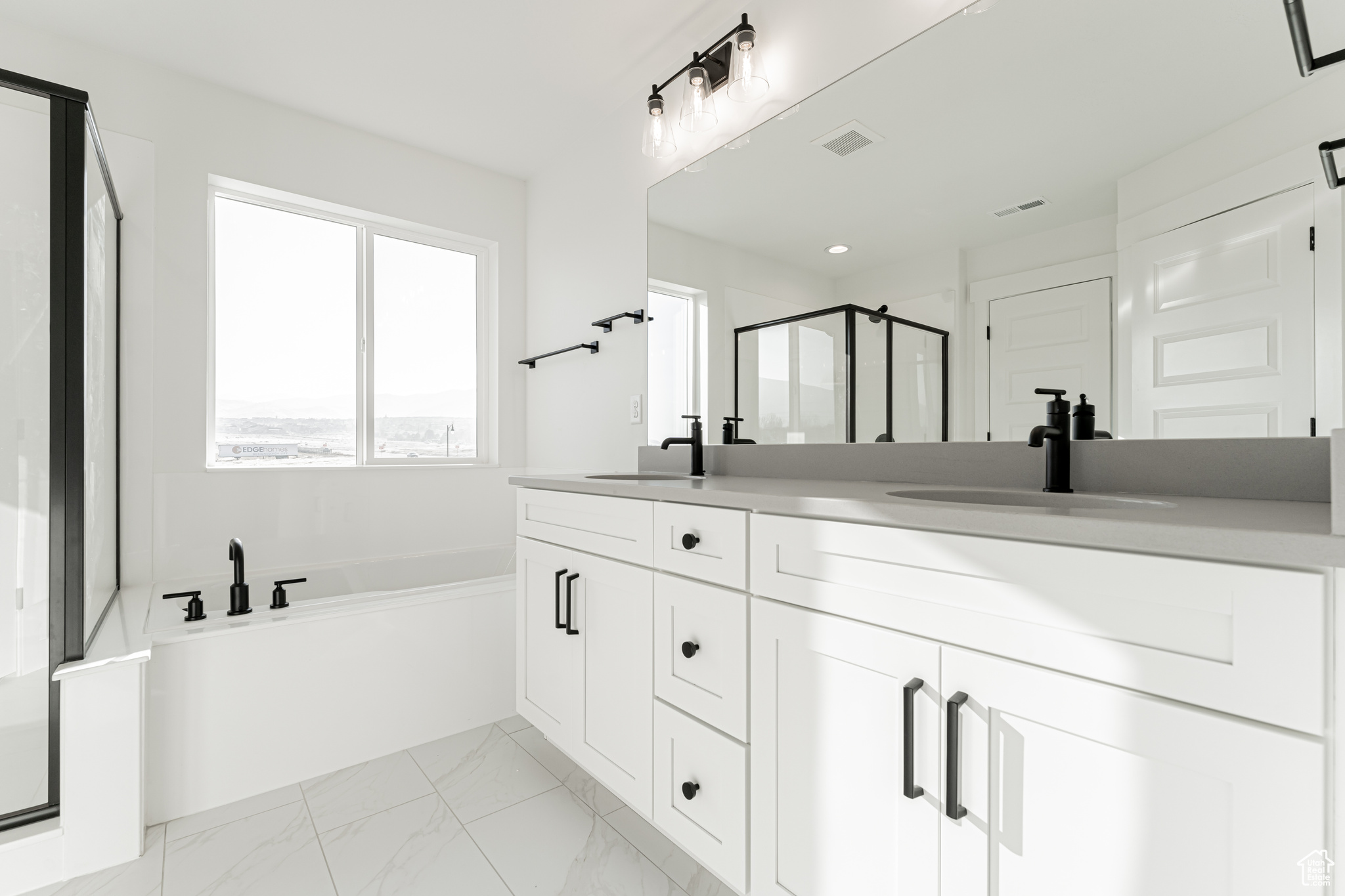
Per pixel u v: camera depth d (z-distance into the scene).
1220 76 1.08
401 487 2.82
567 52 2.21
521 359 3.20
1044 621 0.76
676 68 2.26
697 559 1.28
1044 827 0.76
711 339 2.10
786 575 1.09
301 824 1.64
